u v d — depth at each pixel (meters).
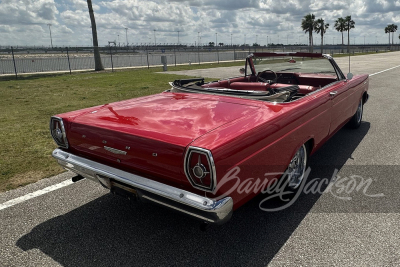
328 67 4.35
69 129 2.79
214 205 2.06
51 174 3.98
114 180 2.54
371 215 2.97
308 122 3.12
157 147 2.22
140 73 20.52
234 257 2.42
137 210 3.15
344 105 4.31
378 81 12.93
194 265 2.34
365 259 2.37
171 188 2.22
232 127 2.38
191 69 23.09
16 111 8.01
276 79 4.77
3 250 2.53
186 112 2.75
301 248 2.51
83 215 3.05
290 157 2.89
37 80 17.19
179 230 2.80
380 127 5.97
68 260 2.41
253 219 2.94
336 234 2.68
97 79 16.92
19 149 4.89
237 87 4.01
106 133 2.51
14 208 3.17
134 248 2.55
